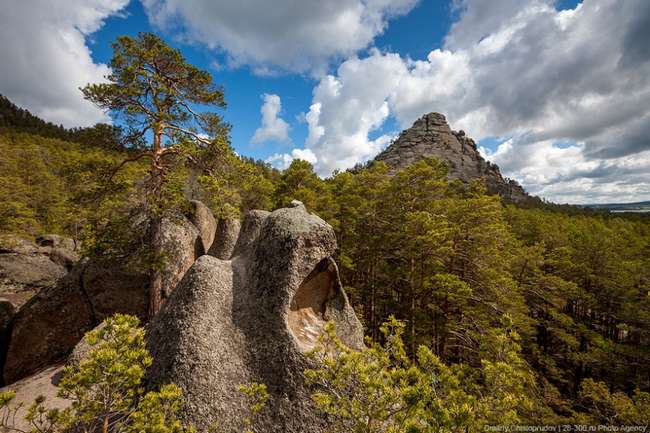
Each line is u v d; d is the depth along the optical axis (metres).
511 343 5.57
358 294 24.42
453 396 4.66
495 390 5.13
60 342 13.34
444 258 17.92
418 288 17.81
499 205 17.97
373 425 4.64
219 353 7.01
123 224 12.09
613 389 23.66
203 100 13.85
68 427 4.32
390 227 22.22
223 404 6.45
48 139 71.56
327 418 6.29
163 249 14.10
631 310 22.31
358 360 4.68
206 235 17.28
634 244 31.34
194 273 8.27
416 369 4.32
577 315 30.97
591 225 40.84
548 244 32.12
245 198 23.38
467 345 17.22
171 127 12.80
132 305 14.05
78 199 11.58
